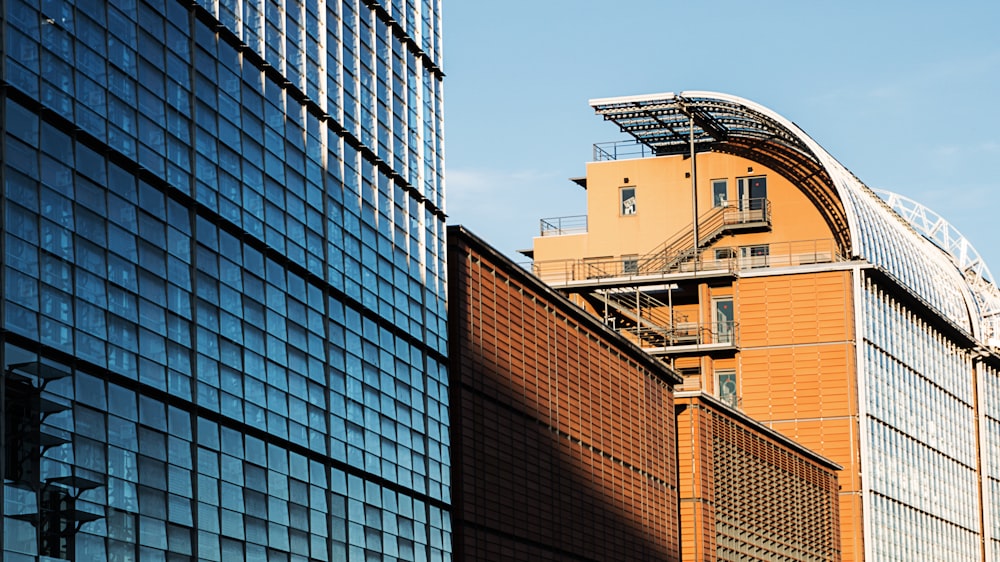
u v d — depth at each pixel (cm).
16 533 2817
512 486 5044
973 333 11150
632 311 9544
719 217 9931
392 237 4456
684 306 9550
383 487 4219
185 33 3491
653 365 6550
